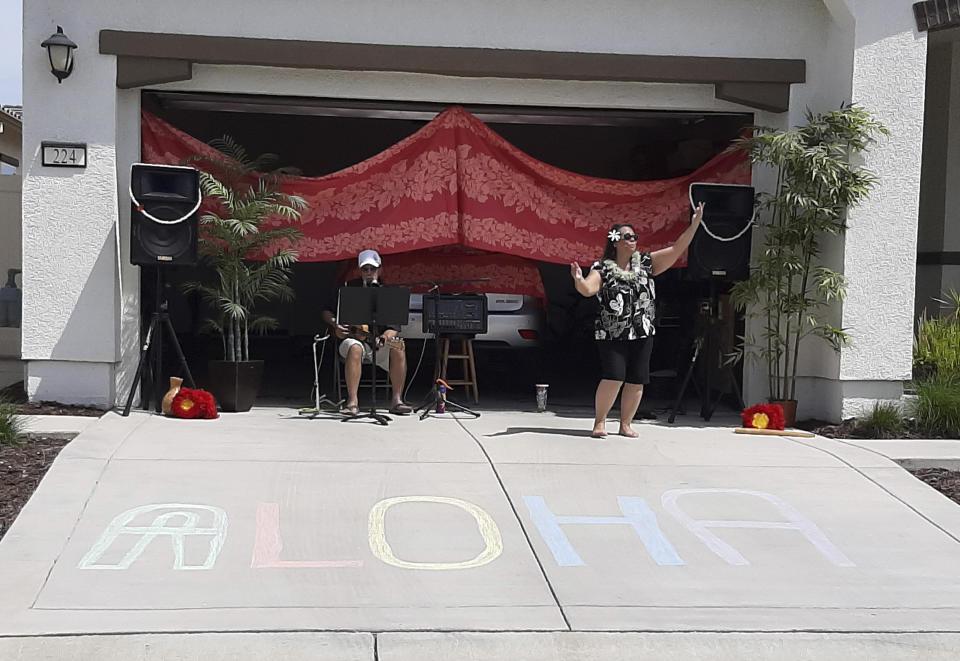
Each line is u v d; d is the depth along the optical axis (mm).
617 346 8328
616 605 5105
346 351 9086
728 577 5551
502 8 9266
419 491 6707
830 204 8891
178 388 8883
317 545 5766
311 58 9055
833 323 9289
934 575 5672
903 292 9219
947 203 12008
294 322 12211
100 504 6234
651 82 9570
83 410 8828
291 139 14031
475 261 10359
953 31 10984
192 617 4773
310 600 5035
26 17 8820
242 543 5746
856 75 9109
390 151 9406
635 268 8367
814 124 9023
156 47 8891
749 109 9805
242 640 4543
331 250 9414
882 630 4906
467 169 9422
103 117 8930
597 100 9641
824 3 9484
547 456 7668
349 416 8938
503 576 5441
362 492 6645
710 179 9750
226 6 9023
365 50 9102
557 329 14453
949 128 11945
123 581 5188
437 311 9359
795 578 5570
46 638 4484
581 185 9609
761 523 6398
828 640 4793
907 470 7723
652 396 11414
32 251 8914
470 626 4777
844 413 9273
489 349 10430
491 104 9609
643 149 13688
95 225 8961
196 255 8758
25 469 6855
